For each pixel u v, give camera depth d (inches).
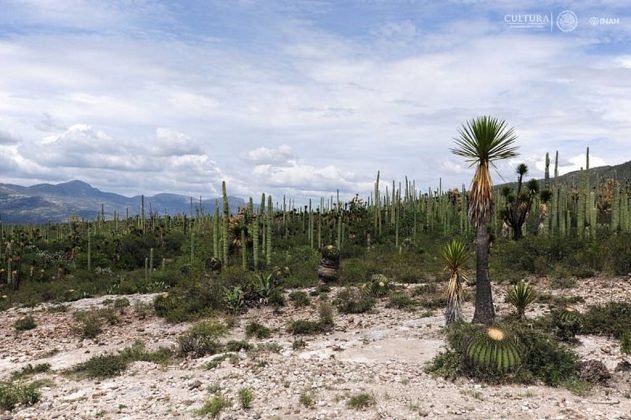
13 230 2546.8
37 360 613.6
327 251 1108.5
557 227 1459.2
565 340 490.3
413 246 1561.3
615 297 674.8
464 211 1811.0
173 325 779.4
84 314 904.3
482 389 373.4
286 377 428.8
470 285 890.7
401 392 371.2
